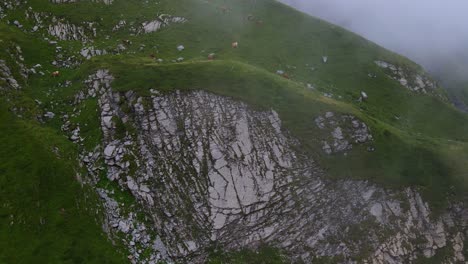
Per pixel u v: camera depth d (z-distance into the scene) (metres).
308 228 37.78
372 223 39.41
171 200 36.59
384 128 47.84
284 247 36.59
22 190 30.58
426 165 44.78
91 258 29.16
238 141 40.44
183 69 46.12
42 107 42.56
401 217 40.66
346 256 37.09
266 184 38.94
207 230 35.84
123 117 40.66
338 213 39.19
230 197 37.56
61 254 28.23
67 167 34.44
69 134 40.16
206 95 42.62
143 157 38.34
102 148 38.69
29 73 47.19
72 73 49.56
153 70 45.47
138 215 35.28
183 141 39.66
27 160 32.81
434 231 40.94
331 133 43.56
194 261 34.41
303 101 45.44
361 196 40.72
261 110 42.81
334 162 41.81
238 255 35.38
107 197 35.59
